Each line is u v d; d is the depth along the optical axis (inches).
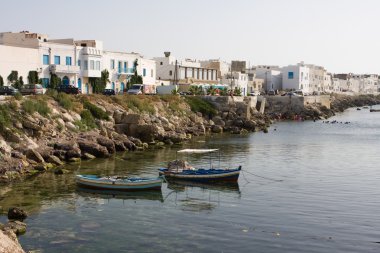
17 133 2159.2
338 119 5649.6
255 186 1845.5
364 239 1227.9
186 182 1909.4
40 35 3922.2
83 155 2320.4
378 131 4143.7
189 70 5733.3
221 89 5349.4
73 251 1132.5
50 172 1991.9
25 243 1174.3
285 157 2586.1
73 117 2699.3
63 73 3688.5
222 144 3097.9
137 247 1162.6
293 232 1275.8
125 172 2047.2
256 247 1167.6
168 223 1352.1
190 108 4136.3
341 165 2342.5
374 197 1659.7
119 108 3149.6
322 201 1601.9
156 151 2687.0
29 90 2871.6
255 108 5196.9
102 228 1301.7
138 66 4616.1
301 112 5684.1
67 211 1459.2
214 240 1213.1
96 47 4160.9
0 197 1598.2
